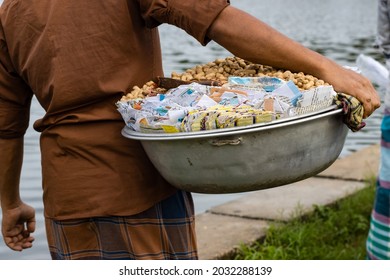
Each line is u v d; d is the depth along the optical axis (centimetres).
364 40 1633
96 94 281
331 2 3055
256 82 270
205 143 256
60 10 281
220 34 270
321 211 581
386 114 381
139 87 286
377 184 388
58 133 291
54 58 283
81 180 288
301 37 1714
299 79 269
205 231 537
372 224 391
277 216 569
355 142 800
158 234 293
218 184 264
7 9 295
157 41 295
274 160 260
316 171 273
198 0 269
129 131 275
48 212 304
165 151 265
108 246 292
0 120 314
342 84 271
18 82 309
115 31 279
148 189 289
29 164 675
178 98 270
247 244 515
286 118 255
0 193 333
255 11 2586
